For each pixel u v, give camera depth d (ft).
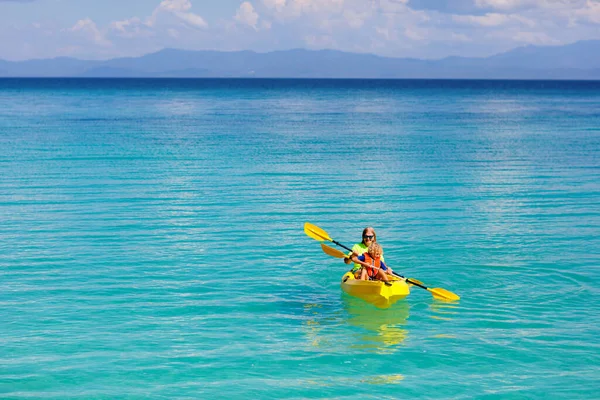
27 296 39.93
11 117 194.29
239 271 45.98
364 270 41.96
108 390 27.91
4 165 96.94
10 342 32.78
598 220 62.80
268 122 186.70
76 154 110.52
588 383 28.71
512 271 45.68
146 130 156.04
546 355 31.63
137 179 85.97
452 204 70.69
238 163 102.01
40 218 62.54
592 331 34.63
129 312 37.35
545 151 118.83
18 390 27.81
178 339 33.45
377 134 151.12
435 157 110.32
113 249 51.52
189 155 111.24
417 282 40.57
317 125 177.06
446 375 29.48
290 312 37.68
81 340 33.17
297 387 28.25
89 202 70.59
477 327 35.32
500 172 93.81
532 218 63.57
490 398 27.35
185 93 446.60
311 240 55.11
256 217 63.77
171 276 44.50
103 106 264.93
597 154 114.42
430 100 346.95
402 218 63.36
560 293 40.96
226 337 33.78
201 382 28.68
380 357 31.32
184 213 65.36
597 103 313.53
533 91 539.29
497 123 183.83
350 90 552.41
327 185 82.69
